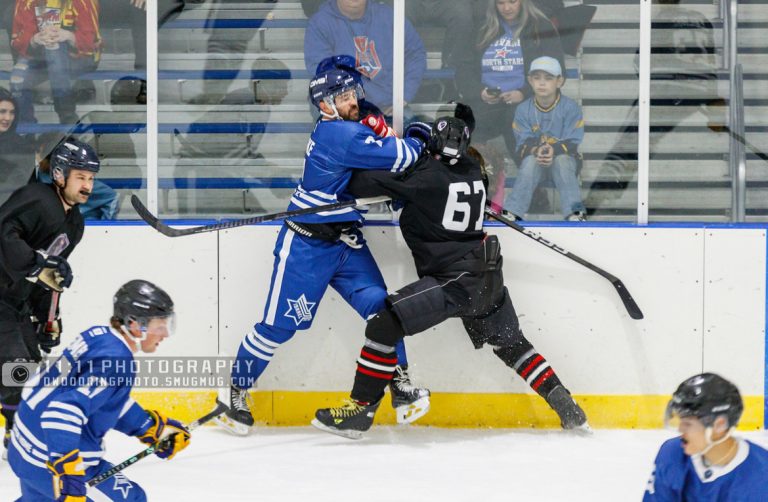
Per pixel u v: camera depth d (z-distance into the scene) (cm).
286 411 1930
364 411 1792
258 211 1962
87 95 1931
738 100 1923
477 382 1920
